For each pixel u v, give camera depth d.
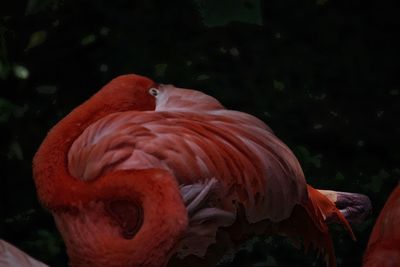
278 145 5.96
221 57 10.54
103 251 5.40
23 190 8.92
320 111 10.30
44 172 5.75
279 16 11.32
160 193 5.25
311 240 6.34
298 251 8.74
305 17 11.36
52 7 9.29
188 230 5.60
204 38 10.62
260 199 5.82
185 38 10.56
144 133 5.71
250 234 6.11
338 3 11.60
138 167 5.62
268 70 10.59
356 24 11.50
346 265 8.91
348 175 9.66
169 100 6.19
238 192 5.76
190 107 6.08
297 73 10.72
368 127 10.38
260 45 10.84
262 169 5.80
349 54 11.16
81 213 5.61
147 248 5.13
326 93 10.59
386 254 4.81
